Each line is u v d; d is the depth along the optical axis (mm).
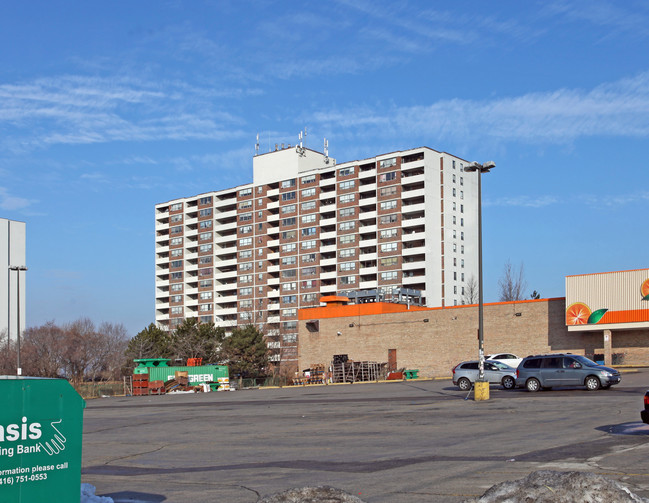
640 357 50188
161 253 144250
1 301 106625
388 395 37031
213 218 135500
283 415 27469
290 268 122875
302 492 6215
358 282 113438
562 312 54500
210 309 133500
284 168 126875
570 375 31875
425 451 15547
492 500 6102
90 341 103000
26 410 6523
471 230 115750
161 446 19516
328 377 66125
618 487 5910
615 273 50656
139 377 58656
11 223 109438
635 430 17094
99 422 28875
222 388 61219
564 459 13055
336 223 117688
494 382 37125
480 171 31844
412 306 72562
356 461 14516
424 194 108562
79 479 6918
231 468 14508
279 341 119188
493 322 58469
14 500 6383
